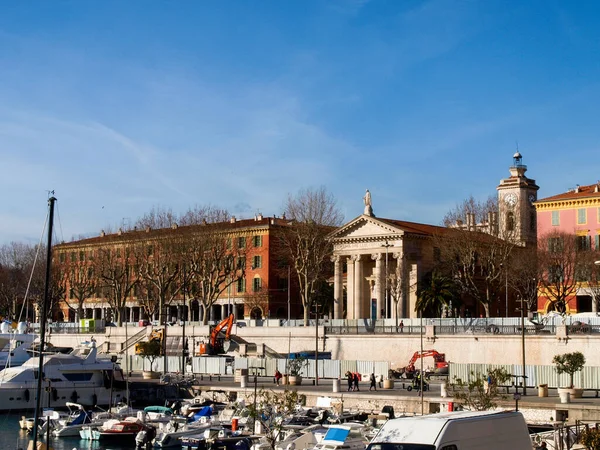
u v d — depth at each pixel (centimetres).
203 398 7369
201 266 12700
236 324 11638
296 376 7725
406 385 7488
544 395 6178
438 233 12550
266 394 5416
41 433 6056
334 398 6581
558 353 8269
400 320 10406
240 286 15050
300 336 10519
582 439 3609
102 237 16162
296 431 5481
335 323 11144
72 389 7300
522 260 11256
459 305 11675
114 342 12200
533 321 8975
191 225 13475
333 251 13638
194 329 11338
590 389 6600
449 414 3086
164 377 8019
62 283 14862
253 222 15238
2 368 8375
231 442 5334
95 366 7469
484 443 2986
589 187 13150
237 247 14538
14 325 9631
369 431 5319
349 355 10000
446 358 9106
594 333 8131
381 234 13175
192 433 5806
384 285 13125
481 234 11556
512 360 8581
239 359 8881
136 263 13650
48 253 5169
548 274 11225
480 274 12606
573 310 12094
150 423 6156
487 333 8831
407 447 2858
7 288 14900
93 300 16388
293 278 15012
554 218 12769
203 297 12712
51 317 15538
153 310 13900
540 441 4444
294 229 12394
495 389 5288
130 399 7569
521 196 14838
